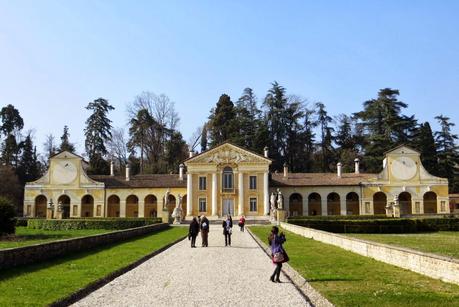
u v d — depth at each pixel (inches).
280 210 2384.4
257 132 3914.9
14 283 550.9
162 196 2901.1
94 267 701.3
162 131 3902.6
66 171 2908.5
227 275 684.1
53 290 517.3
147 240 1288.1
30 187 2893.7
